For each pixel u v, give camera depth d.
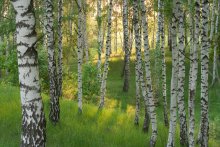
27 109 7.18
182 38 11.05
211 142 14.73
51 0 13.12
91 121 14.40
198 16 11.84
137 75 16.02
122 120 15.80
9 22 15.37
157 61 23.39
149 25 34.00
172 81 11.02
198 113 23.11
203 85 10.52
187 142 13.31
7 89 18.33
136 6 13.61
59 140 10.92
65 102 17.05
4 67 20.34
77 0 16.03
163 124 17.98
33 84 7.17
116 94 28.33
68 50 25.17
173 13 10.85
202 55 10.41
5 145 9.85
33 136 7.18
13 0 7.09
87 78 22.36
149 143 12.49
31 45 7.12
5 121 12.11
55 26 17.02
